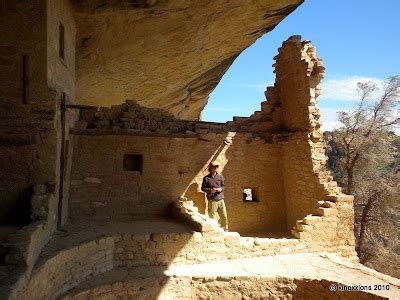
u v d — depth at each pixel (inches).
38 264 186.7
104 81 405.1
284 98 406.0
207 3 306.5
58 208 269.9
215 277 255.0
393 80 546.3
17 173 239.0
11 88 236.7
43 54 237.6
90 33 317.7
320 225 315.3
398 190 510.0
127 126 348.2
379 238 542.3
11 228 218.1
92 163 334.6
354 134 546.0
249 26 379.6
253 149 397.7
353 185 562.3
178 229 291.3
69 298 208.1
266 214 398.3
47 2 236.2
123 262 261.6
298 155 373.7
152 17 306.3
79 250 228.2
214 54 431.2
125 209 343.9
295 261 287.6
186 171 371.9
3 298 135.7
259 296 254.2
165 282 248.7
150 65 398.0
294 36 377.4
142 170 352.2
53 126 242.5
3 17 233.9
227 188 386.6
